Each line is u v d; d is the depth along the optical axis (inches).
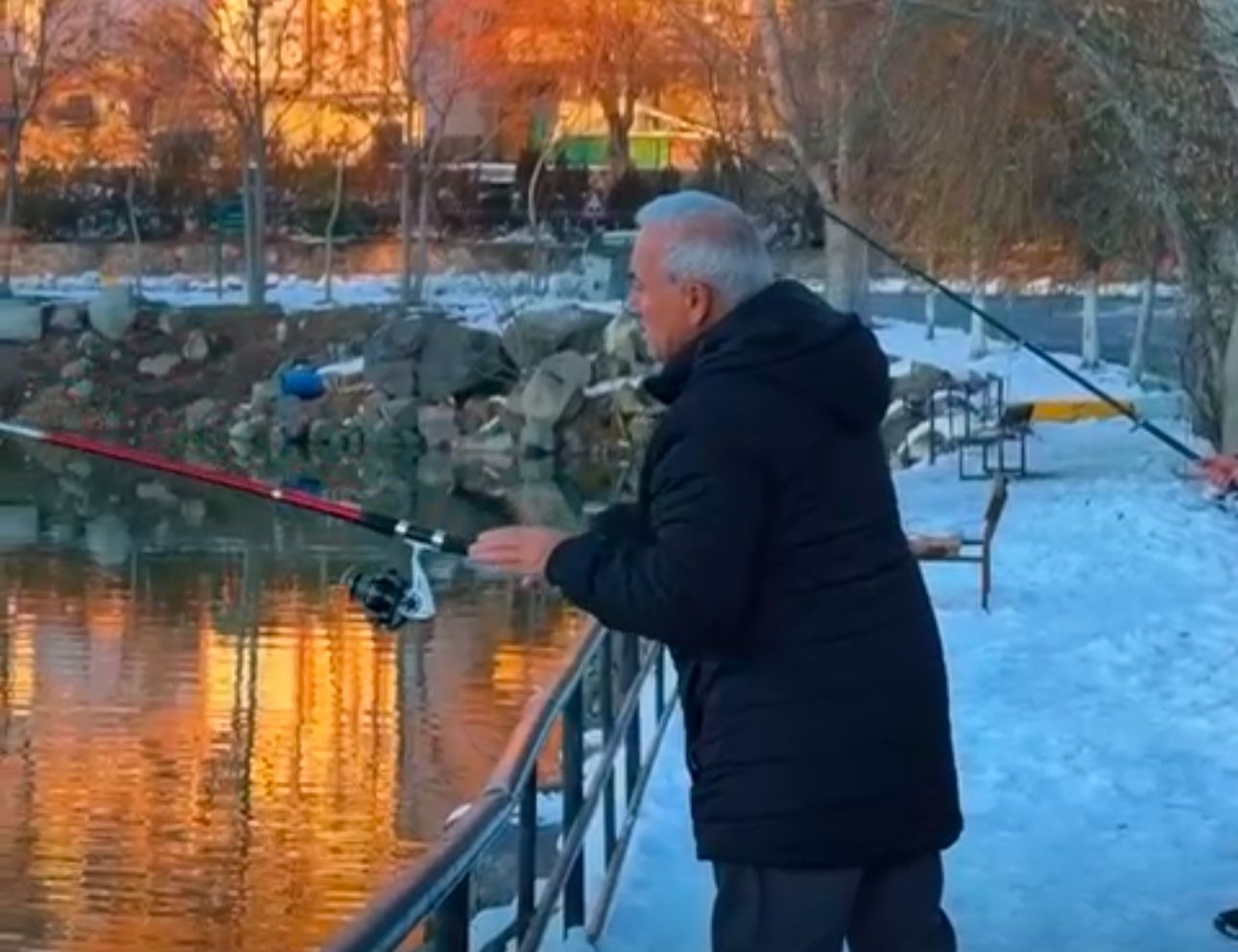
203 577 1078.4
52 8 2454.5
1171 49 760.3
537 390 1708.9
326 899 508.1
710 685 167.2
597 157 2534.5
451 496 1470.2
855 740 164.2
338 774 628.1
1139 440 1149.7
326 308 1988.2
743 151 1472.7
